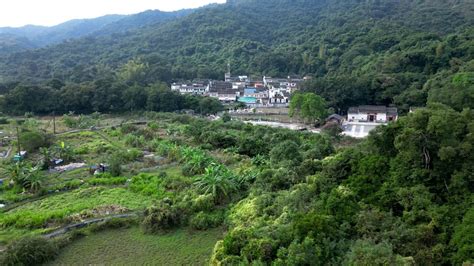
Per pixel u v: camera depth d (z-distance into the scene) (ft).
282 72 583.58
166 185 155.22
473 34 412.16
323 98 343.05
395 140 114.01
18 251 98.32
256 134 238.48
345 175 125.90
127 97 383.04
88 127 300.20
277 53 607.78
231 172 157.89
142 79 515.50
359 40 552.82
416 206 98.68
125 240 115.96
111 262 103.30
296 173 142.00
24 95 360.69
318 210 103.24
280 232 94.94
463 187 101.14
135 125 300.40
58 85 416.67
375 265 74.28
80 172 178.29
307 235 88.28
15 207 137.18
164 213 122.42
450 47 384.47
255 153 210.59
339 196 104.94
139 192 151.64
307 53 591.78
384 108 328.90
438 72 353.10
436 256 83.30
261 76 566.77
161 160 198.90
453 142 105.19
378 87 347.97
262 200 123.24
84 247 111.24
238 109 394.32
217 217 126.82
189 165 175.63
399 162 113.39
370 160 118.62
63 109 372.99
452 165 105.81
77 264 101.86
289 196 116.57
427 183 108.47
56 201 142.20
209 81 514.68
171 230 122.31
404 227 92.63
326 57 558.56
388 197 105.50
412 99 319.27
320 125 312.71
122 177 167.84
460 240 82.28
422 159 110.11
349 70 472.03
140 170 181.57
